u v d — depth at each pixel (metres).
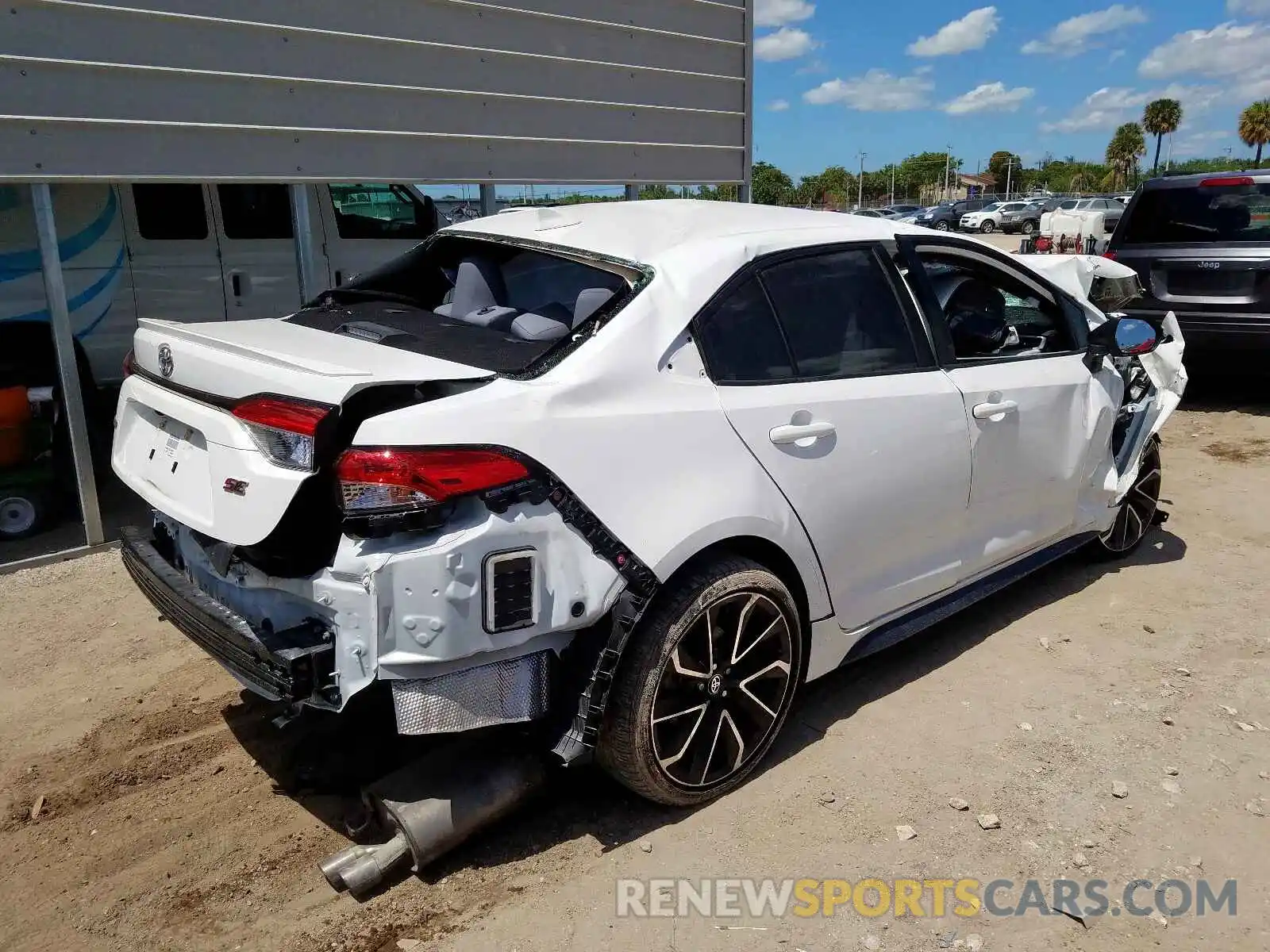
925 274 3.63
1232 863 2.74
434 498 2.27
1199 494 6.15
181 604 2.69
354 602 2.29
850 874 2.69
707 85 8.34
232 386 2.55
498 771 2.72
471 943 2.43
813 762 3.21
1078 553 5.06
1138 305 8.01
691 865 2.72
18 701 3.62
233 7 5.42
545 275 3.18
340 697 2.33
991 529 3.87
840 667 3.90
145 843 2.83
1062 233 18.48
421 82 6.36
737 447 2.83
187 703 3.62
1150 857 2.76
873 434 3.22
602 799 3.03
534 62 7.02
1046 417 3.99
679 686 2.79
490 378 2.54
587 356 2.64
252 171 5.66
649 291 2.84
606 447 2.55
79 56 4.93
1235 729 3.42
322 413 2.29
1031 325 4.29
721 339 2.93
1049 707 3.57
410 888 2.63
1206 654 4.00
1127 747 3.30
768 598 2.93
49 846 2.82
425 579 2.28
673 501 2.65
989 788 3.07
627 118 7.75
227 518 2.46
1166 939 2.45
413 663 2.30
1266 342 7.44
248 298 7.64
